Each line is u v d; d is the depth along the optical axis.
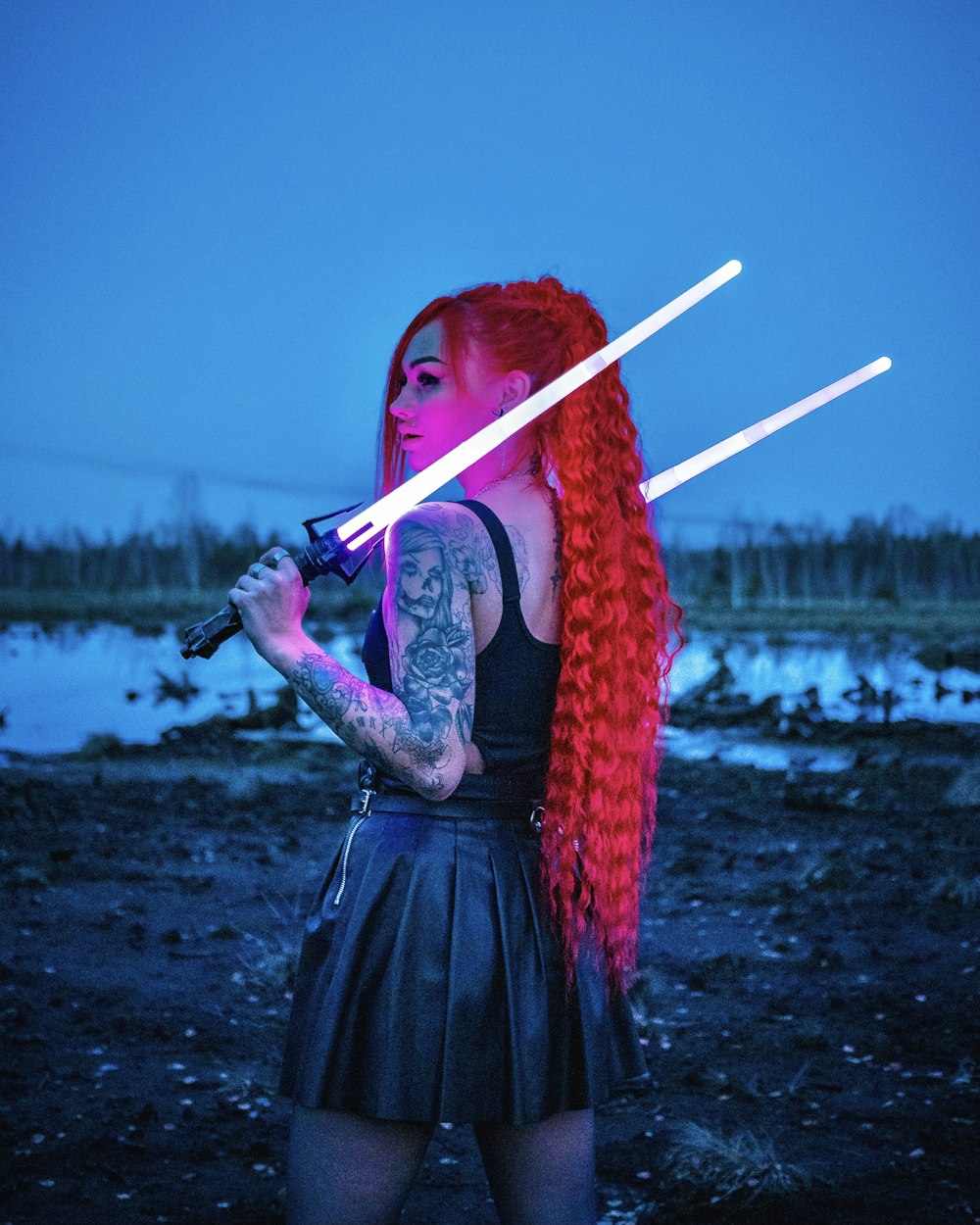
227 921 5.67
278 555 1.78
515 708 1.79
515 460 1.90
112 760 10.35
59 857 6.71
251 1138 3.62
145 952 5.23
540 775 1.83
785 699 16.34
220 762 10.37
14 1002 4.57
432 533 1.73
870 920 5.80
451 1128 3.81
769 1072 4.11
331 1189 1.73
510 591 1.77
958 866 6.82
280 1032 4.41
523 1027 1.74
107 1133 3.60
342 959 1.73
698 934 5.58
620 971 1.90
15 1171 3.37
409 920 1.73
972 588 53.28
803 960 5.21
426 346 1.92
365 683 1.70
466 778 1.78
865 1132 3.68
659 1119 3.79
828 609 49.22
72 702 15.21
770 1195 3.27
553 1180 1.80
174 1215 3.18
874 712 14.95
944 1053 4.25
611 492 1.87
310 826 7.84
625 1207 3.26
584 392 1.90
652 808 1.99
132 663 21.92
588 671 1.80
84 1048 4.22
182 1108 3.79
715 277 1.62
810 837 7.64
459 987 1.71
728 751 11.49
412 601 1.70
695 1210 3.22
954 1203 3.24
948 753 11.36
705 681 15.91
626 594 1.89
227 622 1.78
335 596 36.34
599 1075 1.82
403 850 1.76
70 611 46.03
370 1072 1.71
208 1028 4.41
